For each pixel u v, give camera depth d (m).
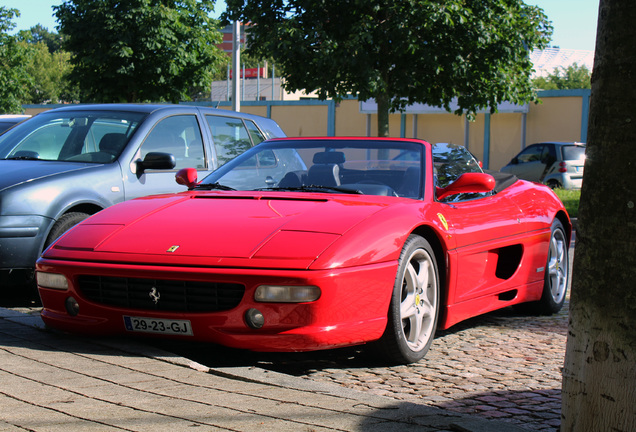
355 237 3.81
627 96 2.32
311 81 16.91
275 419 2.81
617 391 2.35
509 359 4.46
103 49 21.12
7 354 3.72
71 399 2.99
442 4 15.98
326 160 4.99
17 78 36.06
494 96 18.09
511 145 28.89
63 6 21.47
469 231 4.71
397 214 4.15
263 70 98.12
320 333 3.59
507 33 17.42
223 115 7.47
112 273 3.81
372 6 16.25
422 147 5.05
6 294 6.32
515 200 5.59
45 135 6.61
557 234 6.11
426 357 4.43
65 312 4.05
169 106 6.96
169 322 3.74
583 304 2.44
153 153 6.19
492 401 3.55
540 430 3.13
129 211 4.42
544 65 56.38
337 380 3.85
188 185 5.06
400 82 16.91
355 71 16.47
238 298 3.65
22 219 5.45
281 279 3.54
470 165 5.66
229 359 4.17
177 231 4.00
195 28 22.17
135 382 3.29
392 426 2.77
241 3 17.62
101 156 6.29
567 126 27.53
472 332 5.25
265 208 4.22
